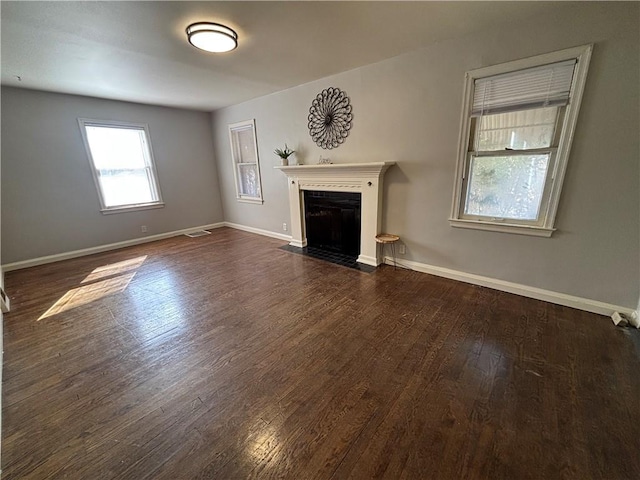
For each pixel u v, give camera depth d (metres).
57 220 4.13
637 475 1.14
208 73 3.30
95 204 4.47
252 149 5.16
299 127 4.13
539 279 2.57
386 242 3.36
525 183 2.50
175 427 1.42
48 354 2.01
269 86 3.95
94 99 4.28
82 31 2.21
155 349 2.05
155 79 3.45
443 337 2.09
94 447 1.33
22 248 3.87
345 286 3.01
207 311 2.57
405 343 2.03
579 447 1.26
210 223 6.10
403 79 2.94
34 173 3.88
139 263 3.94
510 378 1.68
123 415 1.50
